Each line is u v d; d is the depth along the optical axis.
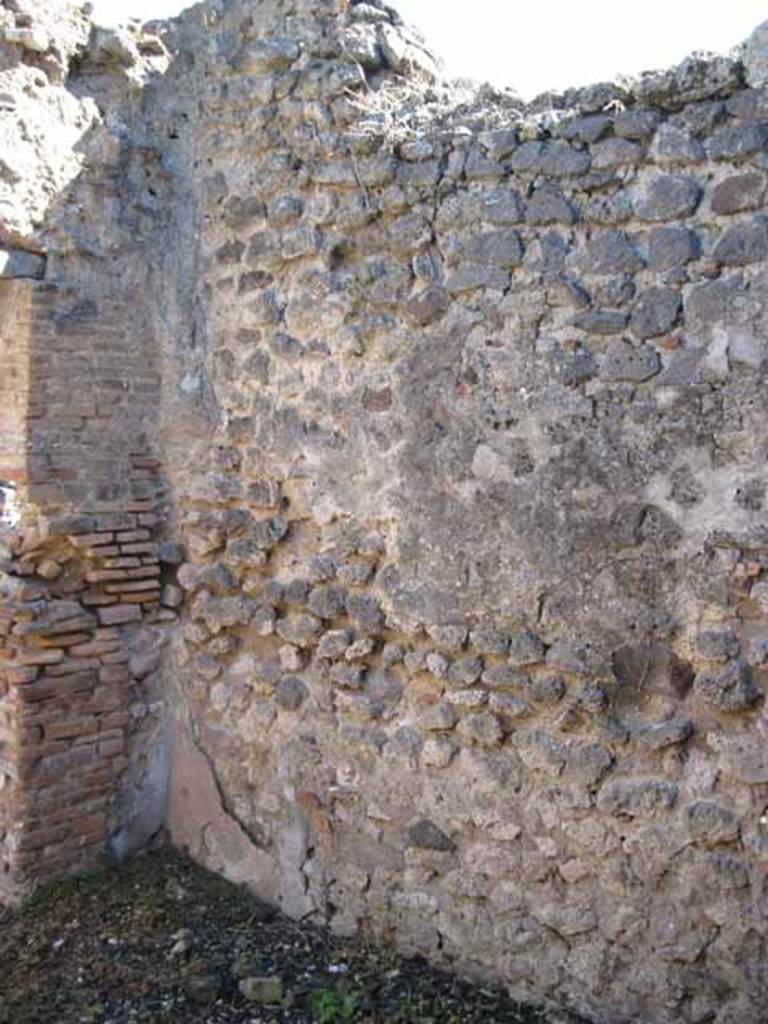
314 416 4.00
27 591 4.13
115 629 4.35
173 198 4.48
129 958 3.79
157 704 4.48
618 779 3.29
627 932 3.27
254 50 4.17
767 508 3.02
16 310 4.17
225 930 3.96
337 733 3.91
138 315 4.44
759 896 3.05
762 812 3.05
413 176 3.66
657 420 3.20
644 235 3.24
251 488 4.19
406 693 3.74
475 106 3.71
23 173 4.07
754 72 3.04
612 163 3.27
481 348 3.53
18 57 4.08
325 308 3.94
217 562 4.33
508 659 3.48
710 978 3.13
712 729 3.14
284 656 4.08
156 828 4.49
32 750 4.14
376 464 3.81
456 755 3.61
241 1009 3.49
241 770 4.25
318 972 3.68
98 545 4.28
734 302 3.07
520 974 3.47
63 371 4.23
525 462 3.44
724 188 3.10
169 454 4.47
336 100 3.92
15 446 4.17
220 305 4.34
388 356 3.77
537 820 3.44
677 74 3.15
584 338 3.33
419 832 3.70
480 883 3.56
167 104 4.48
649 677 3.24
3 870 4.20
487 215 3.50
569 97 3.47
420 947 3.70
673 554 3.18
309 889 4.00
